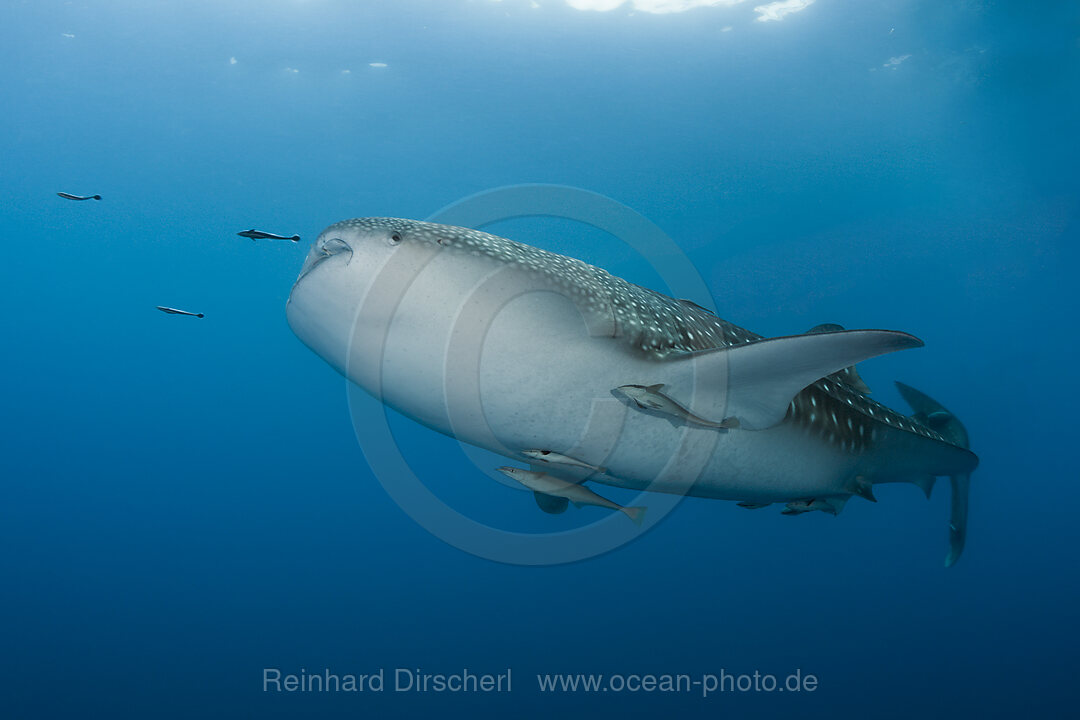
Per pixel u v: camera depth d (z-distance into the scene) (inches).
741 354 103.9
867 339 96.5
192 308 737.0
